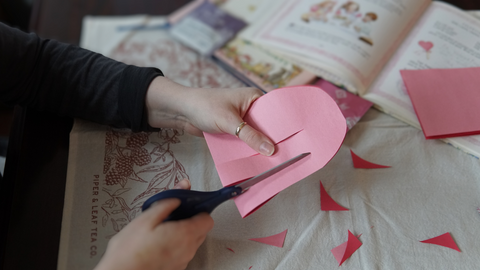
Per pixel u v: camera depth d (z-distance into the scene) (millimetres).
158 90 584
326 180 588
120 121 628
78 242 526
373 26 765
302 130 517
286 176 482
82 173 599
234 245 529
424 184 574
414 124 650
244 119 562
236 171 504
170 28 951
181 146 643
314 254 514
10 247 517
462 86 654
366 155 619
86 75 613
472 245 506
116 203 569
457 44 727
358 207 555
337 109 506
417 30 766
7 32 587
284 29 842
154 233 424
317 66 753
